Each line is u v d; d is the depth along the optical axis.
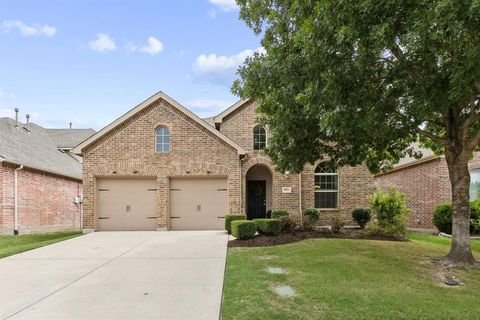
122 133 15.83
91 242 12.40
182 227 15.93
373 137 8.94
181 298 6.20
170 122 15.90
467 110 9.37
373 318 5.09
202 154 15.85
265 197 18.58
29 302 6.06
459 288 6.68
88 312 5.57
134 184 15.94
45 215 19.95
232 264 8.58
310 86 7.17
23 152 19.64
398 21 5.63
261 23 9.54
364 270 7.82
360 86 7.09
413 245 11.02
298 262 8.61
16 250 10.94
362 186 16.86
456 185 8.48
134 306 5.82
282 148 10.18
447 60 7.06
